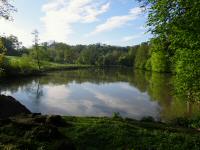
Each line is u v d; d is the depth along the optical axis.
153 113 34.12
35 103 39.88
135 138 13.63
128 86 62.75
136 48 180.50
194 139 13.87
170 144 13.21
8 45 151.88
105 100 43.53
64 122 15.22
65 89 55.81
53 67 115.94
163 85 63.53
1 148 10.55
